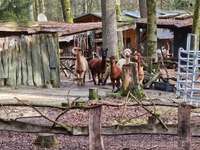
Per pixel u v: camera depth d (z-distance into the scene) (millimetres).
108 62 23719
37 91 20422
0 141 10141
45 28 22359
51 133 8562
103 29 25969
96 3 75750
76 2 73625
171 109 14062
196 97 17469
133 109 13719
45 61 22719
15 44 22328
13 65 22250
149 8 26047
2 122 8438
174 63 27031
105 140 10719
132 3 75938
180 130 8383
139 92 17234
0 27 21141
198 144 10070
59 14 72688
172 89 20609
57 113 13305
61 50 36000
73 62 30531
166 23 33750
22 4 24031
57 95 18875
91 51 34438
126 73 17375
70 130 8469
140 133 8500
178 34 34500
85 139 10633
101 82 23844
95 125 8133
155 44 26141
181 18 36500
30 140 10297
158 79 22062
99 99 16094
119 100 16391
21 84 22359
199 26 27703
